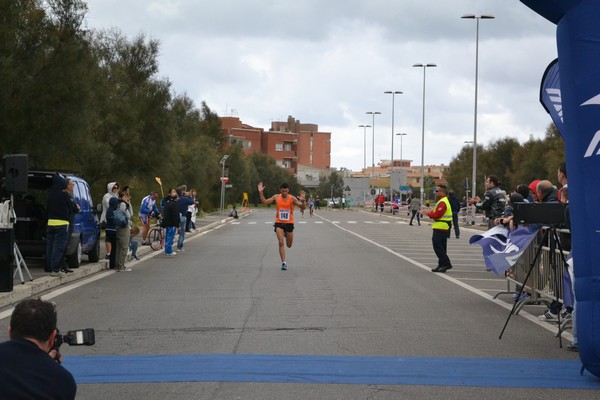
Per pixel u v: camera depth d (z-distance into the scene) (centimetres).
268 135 16162
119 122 2767
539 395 675
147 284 1473
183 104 4938
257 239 3075
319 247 2602
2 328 964
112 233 1747
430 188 11769
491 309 1174
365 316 1088
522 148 7962
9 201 1252
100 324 1015
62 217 1476
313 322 1033
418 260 2106
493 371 761
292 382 707
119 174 2847
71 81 1892
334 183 15412
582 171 716
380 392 676
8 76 1739
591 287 716
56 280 1441
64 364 777
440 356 827
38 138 1889
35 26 1855
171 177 3559
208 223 4484
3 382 352
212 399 648
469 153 9319
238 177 8100
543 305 1213
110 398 652
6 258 1217
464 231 4022
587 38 705
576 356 836
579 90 712
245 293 1336
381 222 5303
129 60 3042
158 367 764
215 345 873
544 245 1091
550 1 719
